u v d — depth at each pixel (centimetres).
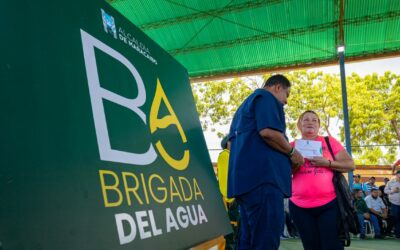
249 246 199
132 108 119
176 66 175
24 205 68
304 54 1117
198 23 1034
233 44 1099
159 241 105
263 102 198
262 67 1164
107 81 110
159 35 1077
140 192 106
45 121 80
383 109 2036
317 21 1009
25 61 80
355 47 1084
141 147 117
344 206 250
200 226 134
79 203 82
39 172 74
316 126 285
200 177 154
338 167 254
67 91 91
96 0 118
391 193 950
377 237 926
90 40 108
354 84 2075
